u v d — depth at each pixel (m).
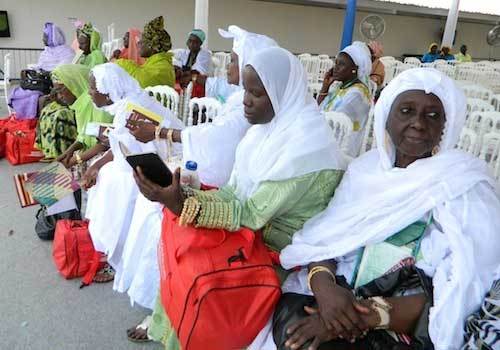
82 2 9.99
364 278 1.16
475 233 1.04
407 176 1.13
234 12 12.20
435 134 1.10
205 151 1.78
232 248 1.20
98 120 2.54
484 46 17.50
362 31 8.84
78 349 1.79
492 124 3.03
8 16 9.23
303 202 1.31
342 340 1.07
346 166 1.40
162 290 1.29
